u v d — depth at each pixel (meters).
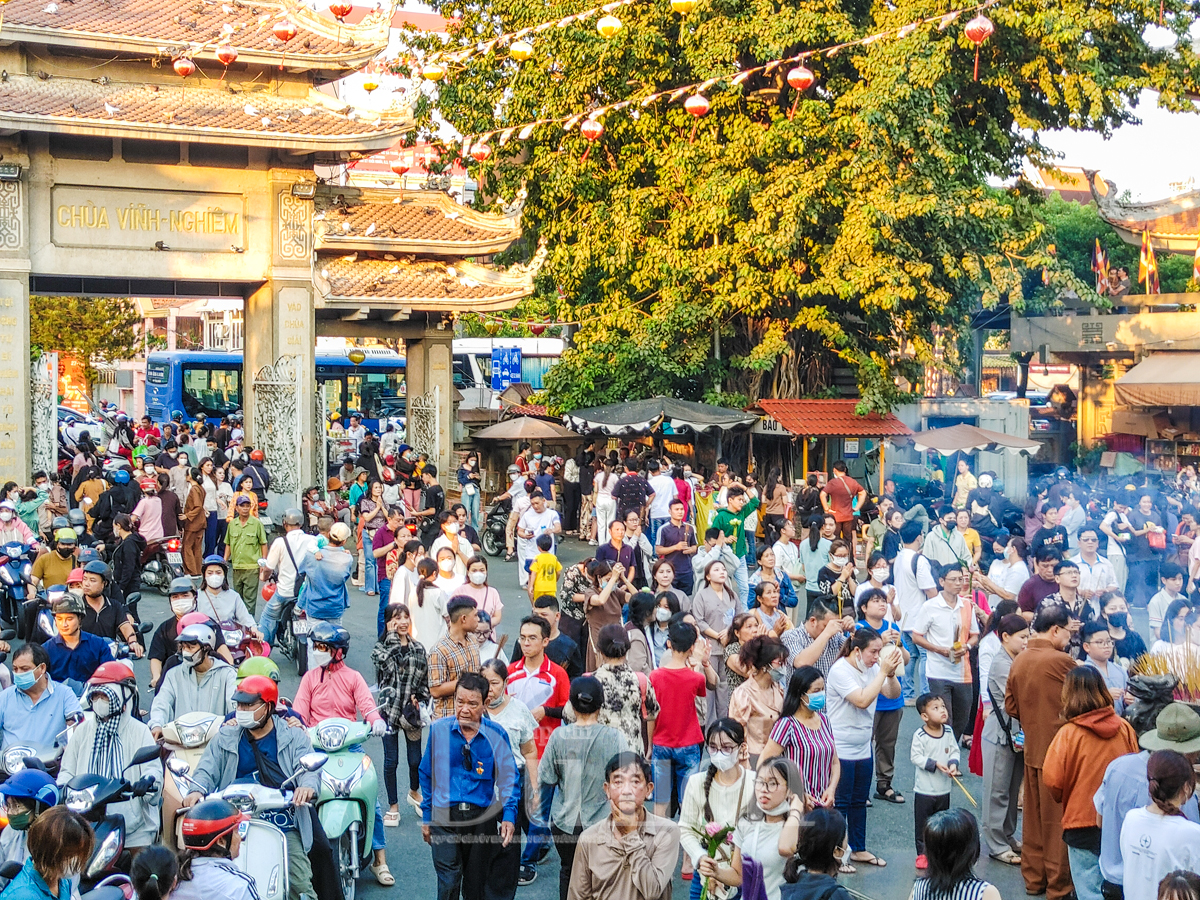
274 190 26.59
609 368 29.45
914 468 29.12
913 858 9.39
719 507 19.66
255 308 27.20
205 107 25.42
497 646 10.89
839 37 26.16
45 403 24.98
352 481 28.28
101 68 25.27
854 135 26.50
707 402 28.89
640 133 29.03
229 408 43.59
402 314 29.03
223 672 8.74
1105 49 27.97
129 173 25.45
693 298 29.20
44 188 24.78
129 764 7.68
